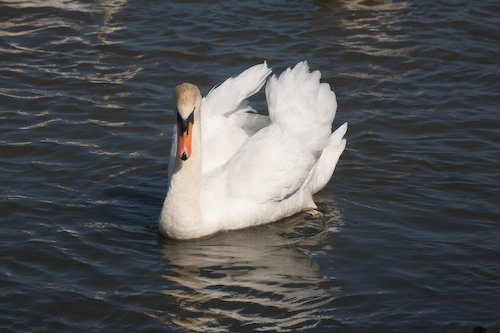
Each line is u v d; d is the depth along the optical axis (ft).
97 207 47.91
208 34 76.54
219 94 49.75
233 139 49.60
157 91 65.10
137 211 48.01
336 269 41.68
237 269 41.55
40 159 53.16
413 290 39.45
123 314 36.76
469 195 50.11
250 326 35.96
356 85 67.31
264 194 47.03
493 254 42.91
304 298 38.58
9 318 36.17
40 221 45.55
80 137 56.80
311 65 70.44
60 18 78.43
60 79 66.13
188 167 44.01
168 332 35.42
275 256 43.27
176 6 83.92
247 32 77.30
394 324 36.35
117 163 53.57
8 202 47.24
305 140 48.08
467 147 56.85
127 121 59.82
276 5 84.99
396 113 62.44
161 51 72.43
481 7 84.99
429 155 55.62
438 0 86.74
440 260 42.37
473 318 36.86
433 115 61.98
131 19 79.71
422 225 46.55
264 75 49.75
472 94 65.77
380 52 73.56
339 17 81.61
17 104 61.26
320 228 46.75
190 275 40.70
